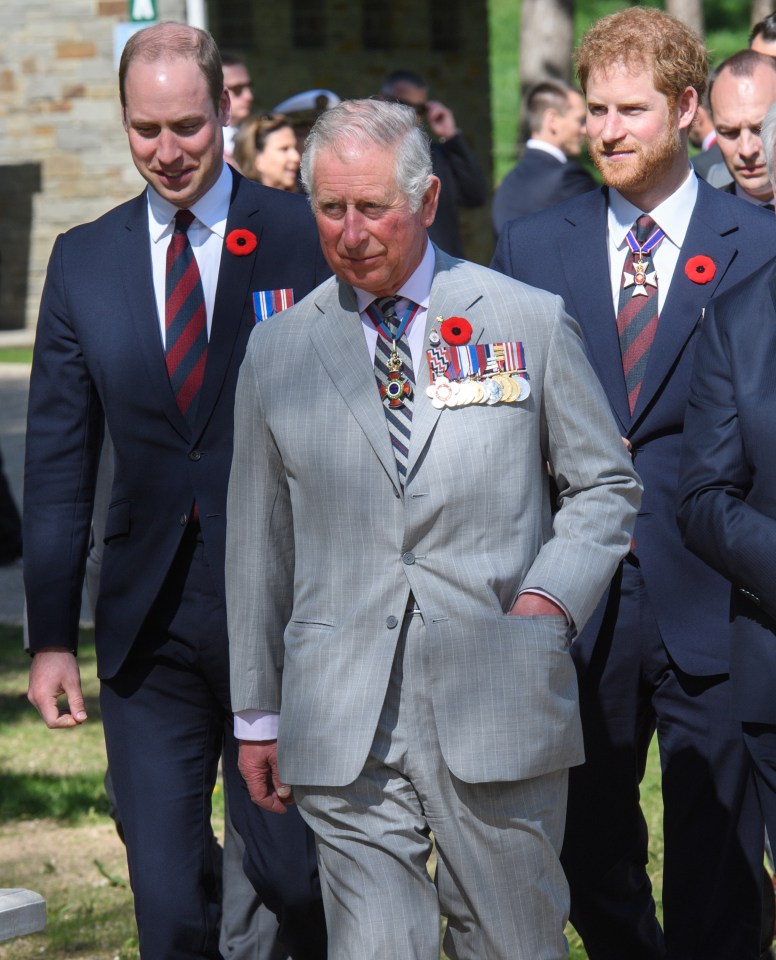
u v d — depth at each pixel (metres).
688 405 11.87
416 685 10.56
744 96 17.80
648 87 13.09
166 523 12.71
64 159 84.31
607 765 13.62
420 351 10.76
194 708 12.95
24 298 91.25
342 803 10.64
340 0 96.44
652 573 13.29
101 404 13.31
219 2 93.94
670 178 13.51
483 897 10.66
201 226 12.95
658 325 13.38
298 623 10.90
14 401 64.00
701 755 13.42
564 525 10.77
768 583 10.98
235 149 22.16
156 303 12.88
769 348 11.35
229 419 12.73
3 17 81.50
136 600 12.76
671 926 13.63
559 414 10.80
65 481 13.09
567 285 13.70
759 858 13.59
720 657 13.23
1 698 27.41
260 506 11.21
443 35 99.81
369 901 10.55
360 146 10.17
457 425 10.50
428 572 10.50
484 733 10.36
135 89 12.52
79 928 17.55
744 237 13.48
